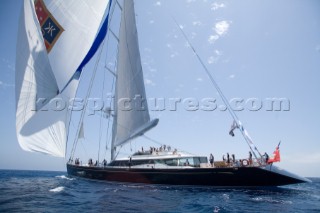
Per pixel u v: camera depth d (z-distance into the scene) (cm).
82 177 2247
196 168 1725
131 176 1886
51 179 2341
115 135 2139
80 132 2391
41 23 2125
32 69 2017
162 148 2011
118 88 2172
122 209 1062
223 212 1059
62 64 2198
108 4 2364
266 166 1658
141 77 2067
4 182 1983
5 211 940
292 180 1659
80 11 2273
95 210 1027
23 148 1886
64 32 2212
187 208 1116
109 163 2083
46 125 2023
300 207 1209
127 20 2170
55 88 2106
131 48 2134
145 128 1928
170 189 1716
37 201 1152
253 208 1152
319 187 2467
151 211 1043
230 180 1692
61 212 966
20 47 1989
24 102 1958
